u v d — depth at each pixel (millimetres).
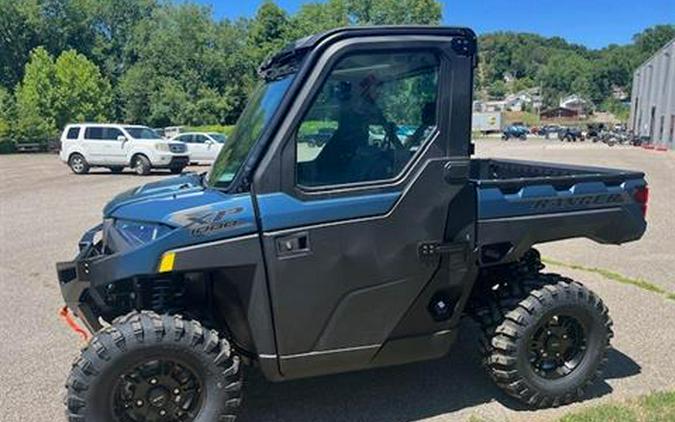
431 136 3250
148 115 62906
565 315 3658
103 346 2957
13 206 13031
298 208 3094
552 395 3656
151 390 3076
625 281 6633
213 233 3000
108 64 69938
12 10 63219
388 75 3158
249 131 3363
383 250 3238
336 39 3084
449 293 3482
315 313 3189
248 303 3121
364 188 3186
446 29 3184
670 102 44812
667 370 4301
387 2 73875
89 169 22047
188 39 64188
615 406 3688
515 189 3523
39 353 4781
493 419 3594
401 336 3422
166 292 3262
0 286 6688
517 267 3916
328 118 3113
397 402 3838
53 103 51562
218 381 3129
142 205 3283
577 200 3686
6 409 3855
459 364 4387
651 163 26016
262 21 69188
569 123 107562
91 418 2979
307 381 4129
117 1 70875
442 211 3314
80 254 3494
